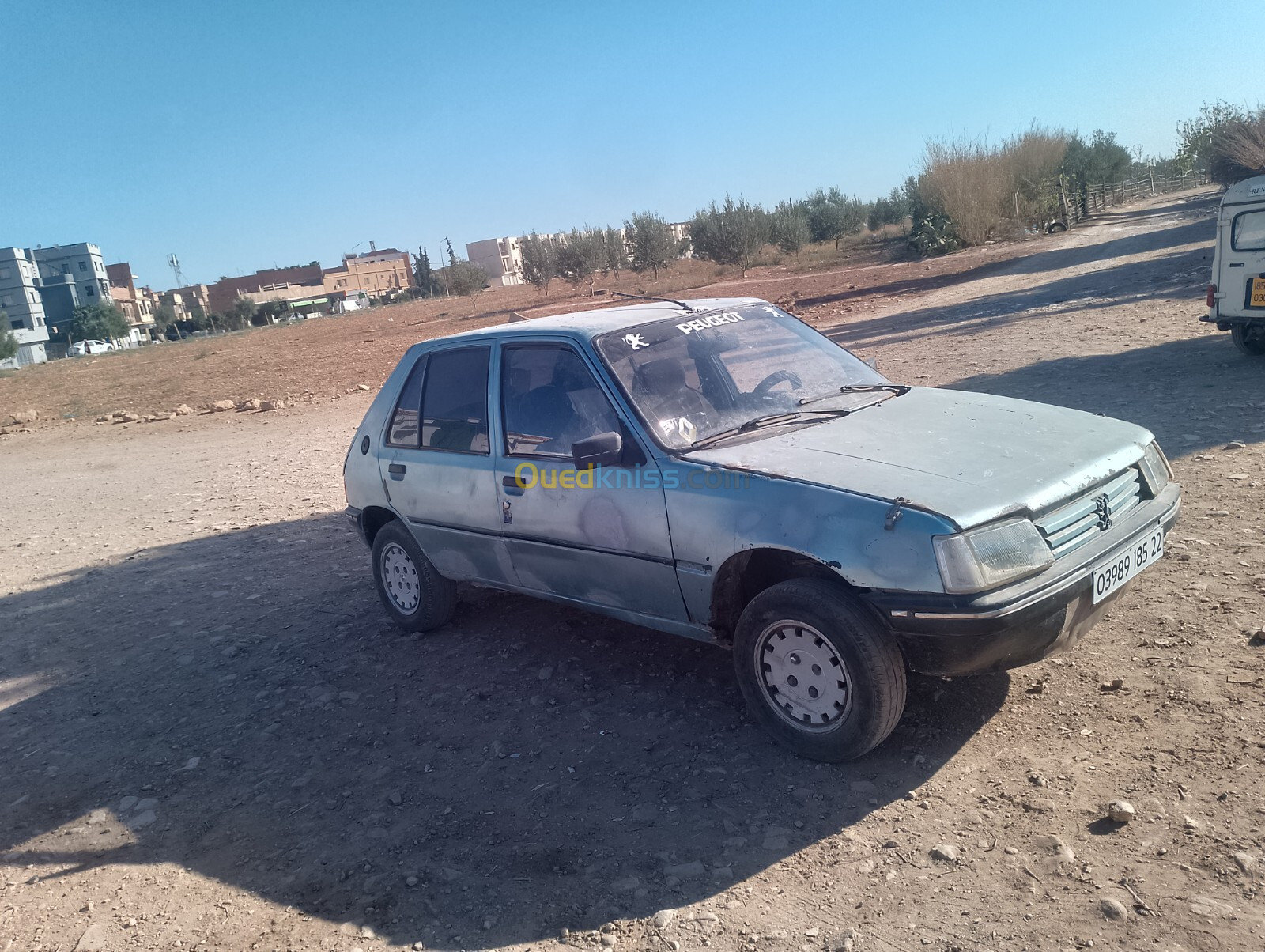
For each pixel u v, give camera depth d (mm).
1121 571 3615
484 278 78875
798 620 3566
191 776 4473
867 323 21984
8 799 4480
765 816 3461
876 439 3963
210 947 3189
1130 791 3232
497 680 5023
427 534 5398
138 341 124312
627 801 3707
